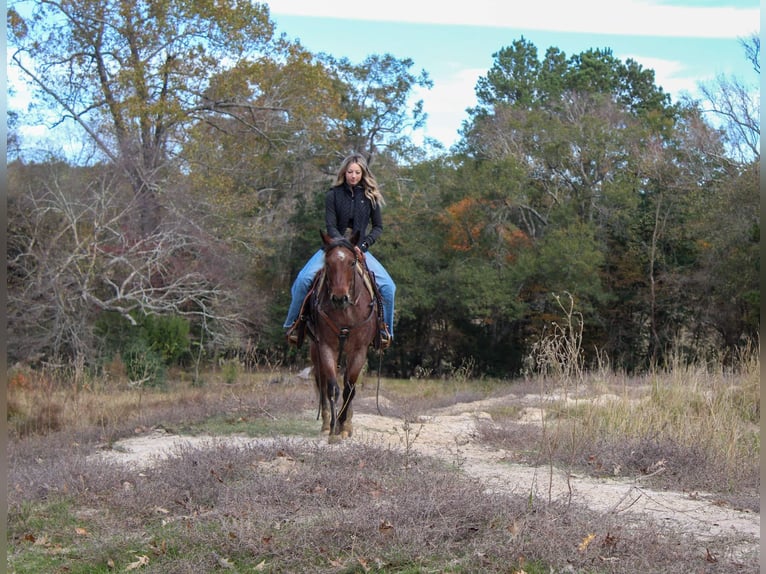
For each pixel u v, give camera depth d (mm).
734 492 7840
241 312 31062
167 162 30938
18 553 6164
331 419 9484
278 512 6461
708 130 37000
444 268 40844
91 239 24312
